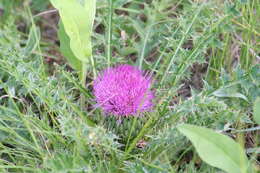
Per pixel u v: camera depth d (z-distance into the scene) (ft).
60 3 1.05
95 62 1.23
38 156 1.07
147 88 1.08
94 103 1.17
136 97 1.08
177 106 1.08
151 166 1.01
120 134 1.09
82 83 1.20
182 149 1.13
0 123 1.14
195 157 1.09
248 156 1.14
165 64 1.23
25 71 1.11
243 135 1.13
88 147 1.03
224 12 1.18
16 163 1.06
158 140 1.03
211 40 1.15
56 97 1.08
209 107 1.09
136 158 1.01
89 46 1.11
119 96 1.08
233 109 1.10
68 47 1.20
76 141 0.99
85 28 1.08
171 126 1.05
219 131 1.05
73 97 1.20
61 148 1.07
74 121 0.98
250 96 1.09
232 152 0.93
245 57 1.25
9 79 1.18
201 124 1.08
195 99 1.04
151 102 1.11
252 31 1.25
